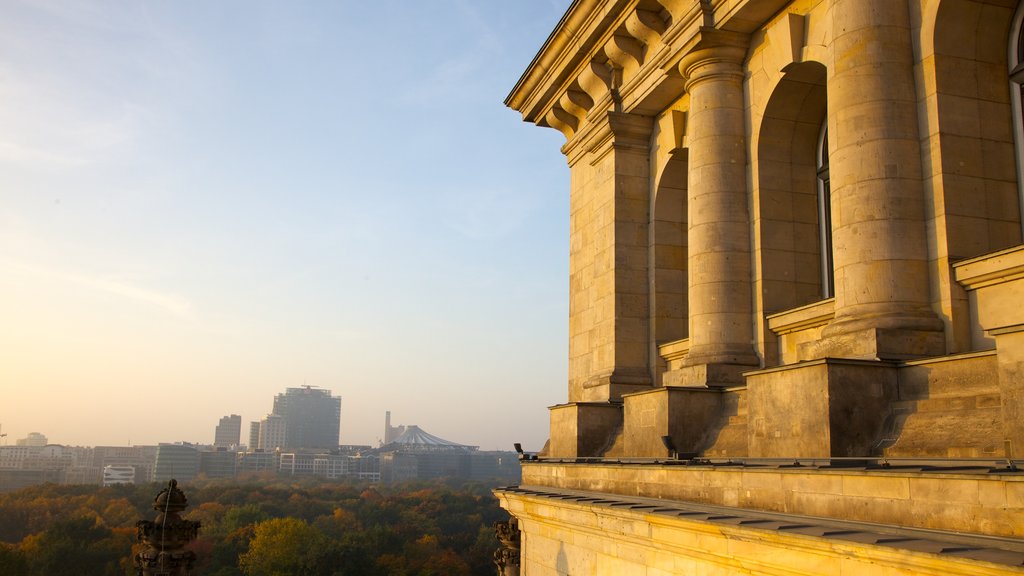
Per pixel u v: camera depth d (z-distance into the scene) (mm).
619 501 17375
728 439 18469
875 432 14203
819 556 10703
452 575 170750
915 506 10922
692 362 20719
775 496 13531
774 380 15531
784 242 20625
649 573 15727
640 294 26531
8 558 129250
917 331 14891
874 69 16094
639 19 23953
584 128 29984
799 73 19859
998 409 12484
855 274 15672
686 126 25391
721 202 20938
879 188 15648
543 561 22297
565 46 27938
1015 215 15938
